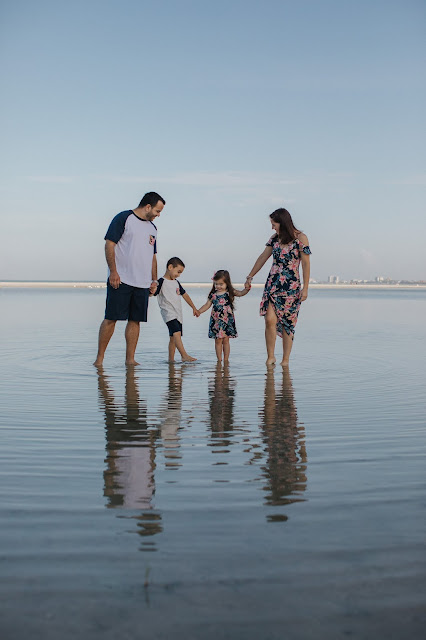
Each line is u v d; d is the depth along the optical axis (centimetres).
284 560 173
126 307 691
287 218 716
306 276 720
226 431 356
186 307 2405
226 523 204
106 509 218
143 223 707
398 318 1825
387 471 269
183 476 261
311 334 1195
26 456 293
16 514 212
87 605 148
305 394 497
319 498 231
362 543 186
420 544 186
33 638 134
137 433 349
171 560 173
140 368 673
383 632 137
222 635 135
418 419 391
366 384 556
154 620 141
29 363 702
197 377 603
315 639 134
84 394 491
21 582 160
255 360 765
